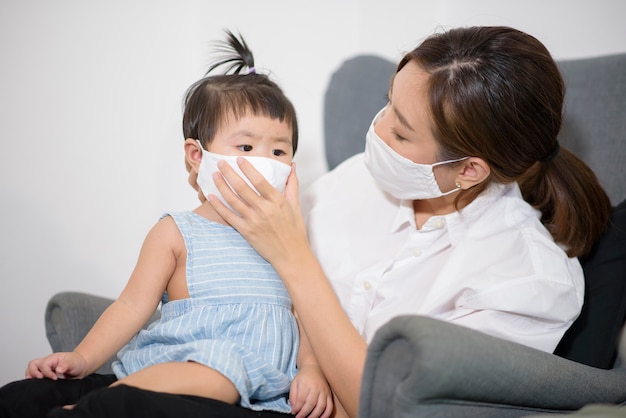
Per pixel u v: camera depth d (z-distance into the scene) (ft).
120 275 5.98
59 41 5.73
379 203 4.33
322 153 6.50
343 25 6.49
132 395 2.73
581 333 3.84
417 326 2.57
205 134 3.64
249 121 3.58
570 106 4.63
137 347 3.51
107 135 5.87
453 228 3.84
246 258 3.58
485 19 6.28
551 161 4.00
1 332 5.76
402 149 3.62
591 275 3.95
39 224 5.79
